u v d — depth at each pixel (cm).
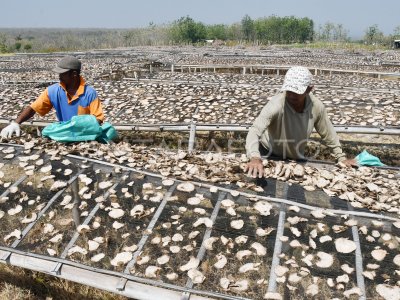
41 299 364
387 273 280
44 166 408
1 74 1442
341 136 868
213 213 340
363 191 360
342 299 262
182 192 370
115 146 461
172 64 1845
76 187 380
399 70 1803
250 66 1844
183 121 745
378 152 791
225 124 719
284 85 326
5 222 343
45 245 315
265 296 261
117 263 292
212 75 1417
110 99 899
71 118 445
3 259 301
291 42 5228
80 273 286
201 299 263
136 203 360
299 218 330
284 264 291
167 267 291
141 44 4631
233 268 291
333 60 2181
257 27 5212
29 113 459
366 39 4847
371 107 816
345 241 306
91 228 332
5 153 436
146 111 809
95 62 1922
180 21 4850
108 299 355
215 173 392
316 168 399
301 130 369
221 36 5253
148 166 411
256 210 345
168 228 330
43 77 1356
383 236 311
